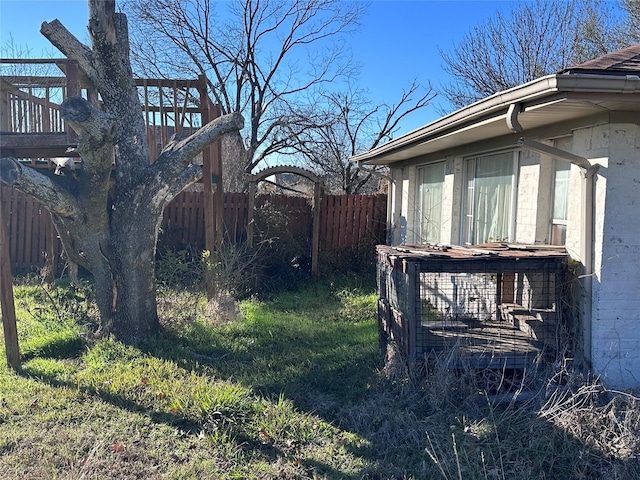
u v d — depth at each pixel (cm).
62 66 634
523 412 426
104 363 552
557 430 397
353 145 1972
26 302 819
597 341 461
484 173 752
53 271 964
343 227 1188
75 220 612
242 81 2084
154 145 852
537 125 561
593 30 1734
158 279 887
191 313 753
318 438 409
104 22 602
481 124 535
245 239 1109
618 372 460
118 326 638
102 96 637
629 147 452
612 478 352
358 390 493
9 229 1105
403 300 509
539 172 587
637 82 386
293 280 1056
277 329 719
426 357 481
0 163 522
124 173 639
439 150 880
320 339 684
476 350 488
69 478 331
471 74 2095
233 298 819
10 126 664
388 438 407
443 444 391
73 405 448
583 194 473
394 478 354
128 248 632
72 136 630
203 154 826
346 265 1148
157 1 1936
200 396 454
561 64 1919
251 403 452
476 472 359
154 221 641
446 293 666
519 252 509
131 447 379
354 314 825
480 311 629
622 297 461
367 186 2083
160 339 639
